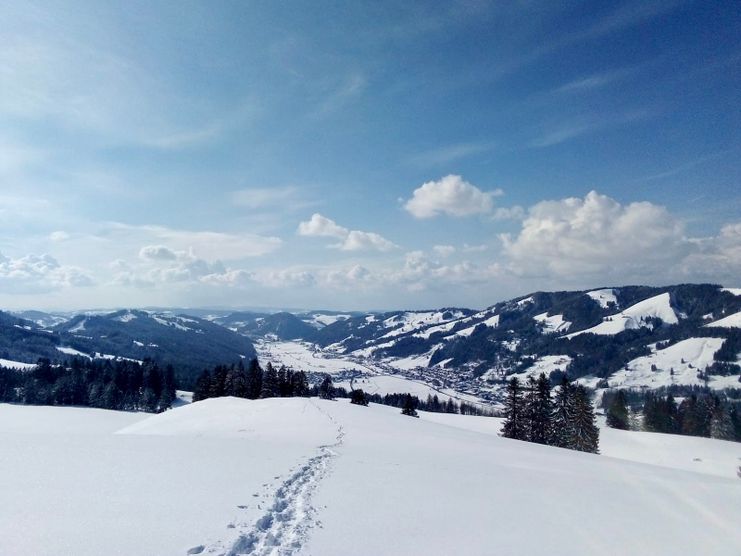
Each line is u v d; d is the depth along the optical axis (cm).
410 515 1222
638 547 1132
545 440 6244
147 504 1085
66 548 784
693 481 2208
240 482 1404
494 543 1062
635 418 9506
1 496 1050
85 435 2278
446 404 19025
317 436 3206
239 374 10525
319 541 970
